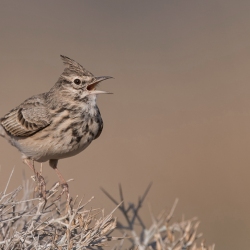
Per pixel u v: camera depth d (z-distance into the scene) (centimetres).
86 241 1027
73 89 1565
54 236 1059
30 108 1586
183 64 4538
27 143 1580
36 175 1264
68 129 1536
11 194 1125
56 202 1226
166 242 1132
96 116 1591
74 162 2936
